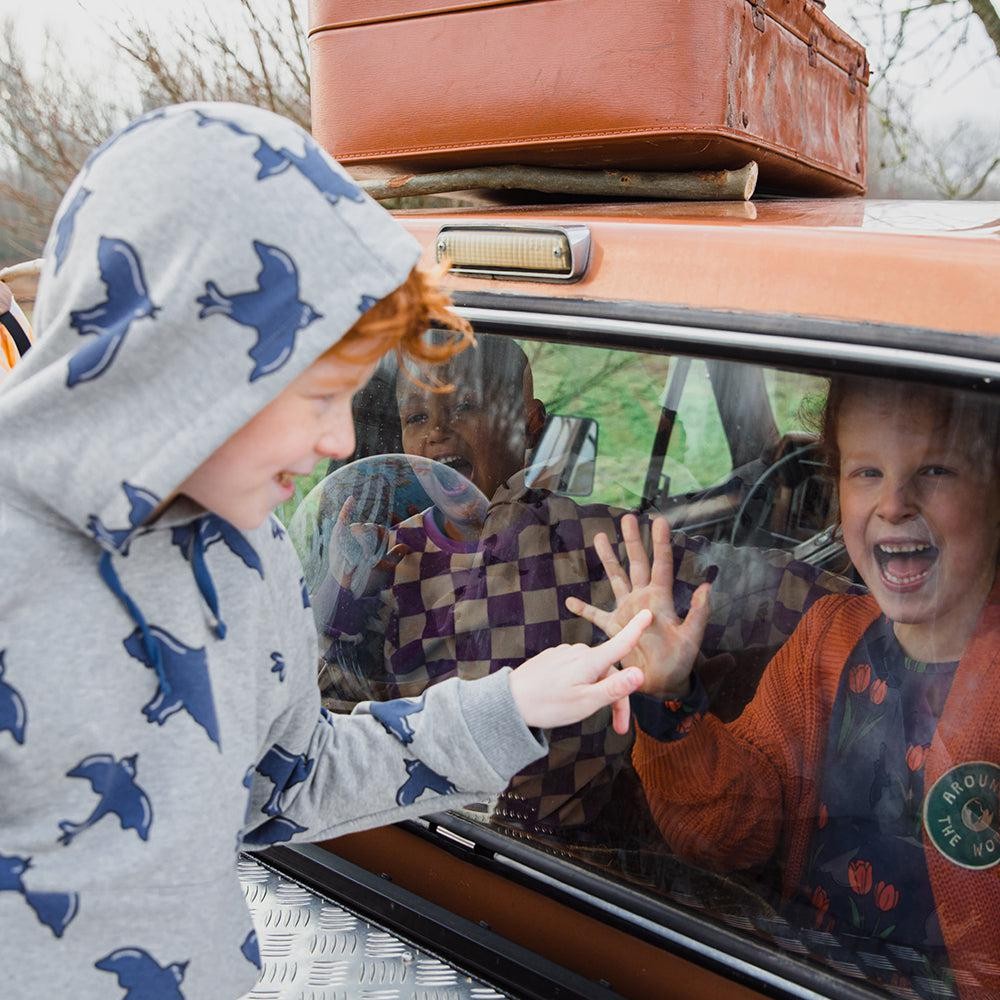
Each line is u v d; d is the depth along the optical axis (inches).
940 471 40.6
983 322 37.6
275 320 28.7
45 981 31.4
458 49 59.2
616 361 47.9
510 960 48.6
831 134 72.8
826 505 45.0
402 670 55.8
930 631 42.8
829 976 43.2
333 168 30.7
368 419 56.9
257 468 31.3
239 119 29.1
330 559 58.6
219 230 28.1
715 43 52.7
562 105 56.4
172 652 32.2
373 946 50.9
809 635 45.8
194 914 33.3
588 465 51.3
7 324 100.7
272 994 47.8
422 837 52.7
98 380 28.3
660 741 48.1
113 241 28.2
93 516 28.9
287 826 40.6
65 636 30.6
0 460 29.5
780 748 46.0
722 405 46.3
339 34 63.5
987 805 41.8
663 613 48.8
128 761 31.7
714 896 46.3
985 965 41.4
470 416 53.0
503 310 48.6
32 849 31.1
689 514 49.0
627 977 47.2
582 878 48.2
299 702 39.2
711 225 44.9
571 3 55.2
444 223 51.8
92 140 311.1
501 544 52.7
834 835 44.8
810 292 40.9
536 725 40.4
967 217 46.6
